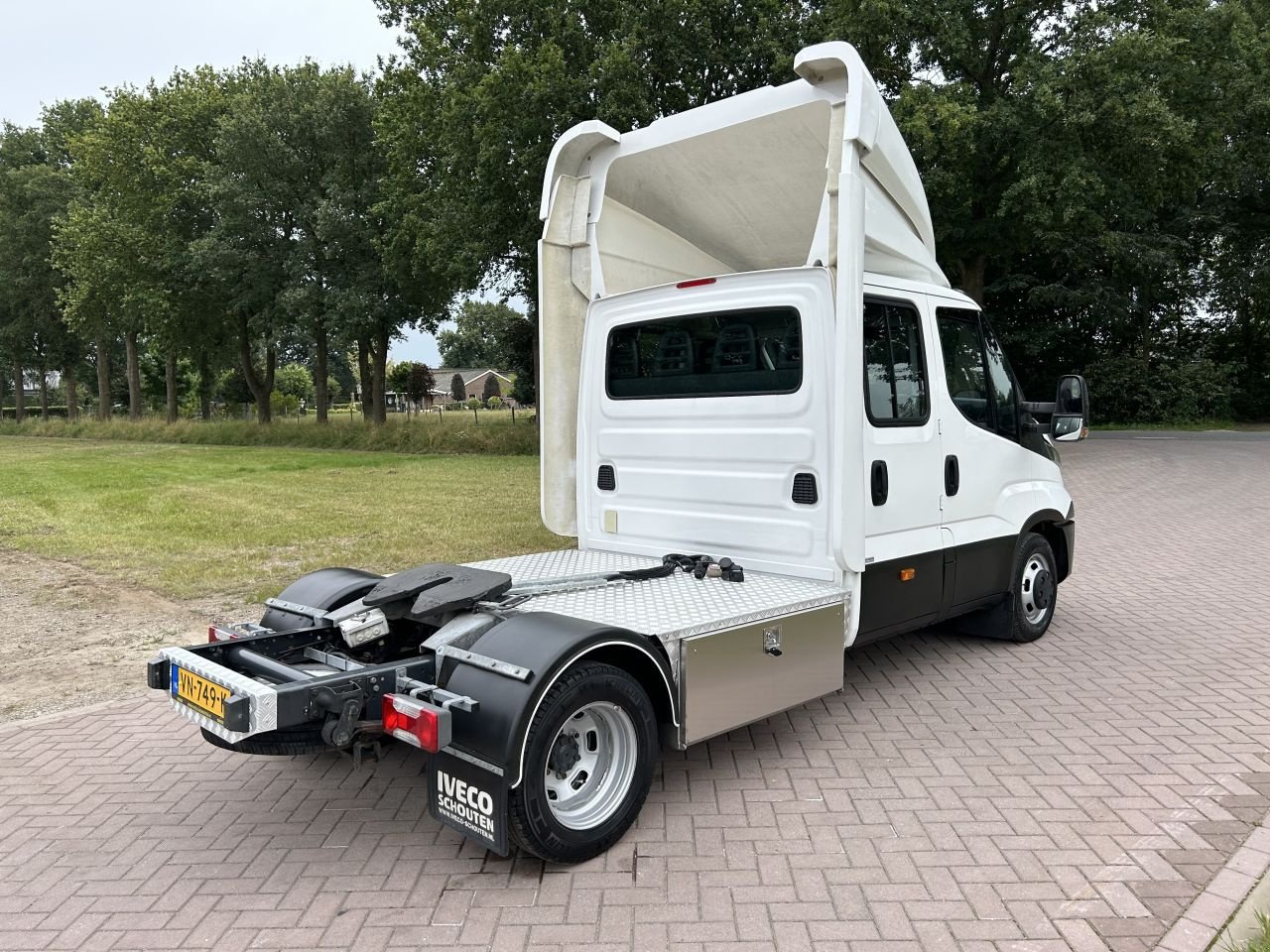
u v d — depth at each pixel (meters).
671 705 3.49
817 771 4.06
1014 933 2.79
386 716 3.15
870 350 4.46
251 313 34.41
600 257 5.40
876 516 4.48
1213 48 18.69
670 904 2.99
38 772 4.23
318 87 30.72
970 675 5.38
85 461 23.66
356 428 29.08
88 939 2.86
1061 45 18.23
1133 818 3.54
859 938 2.78
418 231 23.50
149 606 7.55
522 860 3.34
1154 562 8.67
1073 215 16.69
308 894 3.11
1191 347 31.22
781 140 4.62
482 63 19.94
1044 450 6.07
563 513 5.61
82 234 34.34
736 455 4.66
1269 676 5.29
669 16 18.73
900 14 17.19
